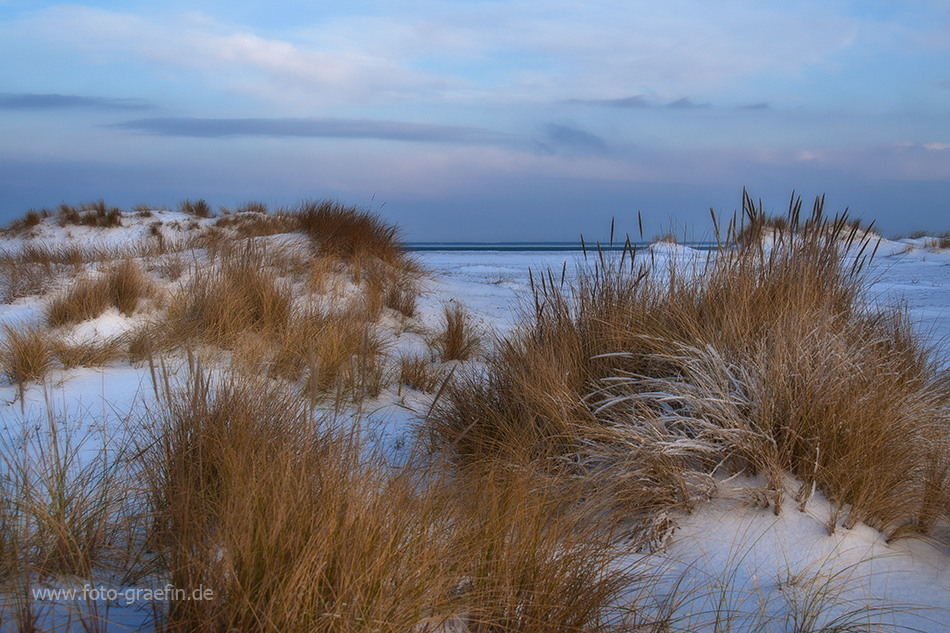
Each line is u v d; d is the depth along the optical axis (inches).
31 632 56.1
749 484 101.7
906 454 98.9
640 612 73.2
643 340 130.7
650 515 95.4
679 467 100.7
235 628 56.1
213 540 66.2
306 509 68.4
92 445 115.0
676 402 116.1
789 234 149.6
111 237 662.5
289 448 83.9
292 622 55.6
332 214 442.3
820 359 111.3
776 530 91.5
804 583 79.7
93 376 177.2
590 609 69.7
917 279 531.8
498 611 67.7
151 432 103.7
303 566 58.1
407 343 269.9
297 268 344.2
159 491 82.6
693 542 90.6
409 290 368.8
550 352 135.0
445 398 154.4
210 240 447.5
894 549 87.6
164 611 62.5
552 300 155.0
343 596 58.5
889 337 143.6
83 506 80.0
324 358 185.5
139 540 79.0
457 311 272.1
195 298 251.1
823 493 99.4
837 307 138.9
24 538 71.5
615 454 104.6
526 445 111.7
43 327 242.4
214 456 87.9
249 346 195.9
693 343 123.0
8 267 370.0
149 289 303.7
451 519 80.4
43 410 140.6
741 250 145.7
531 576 70.2
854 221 149.2
